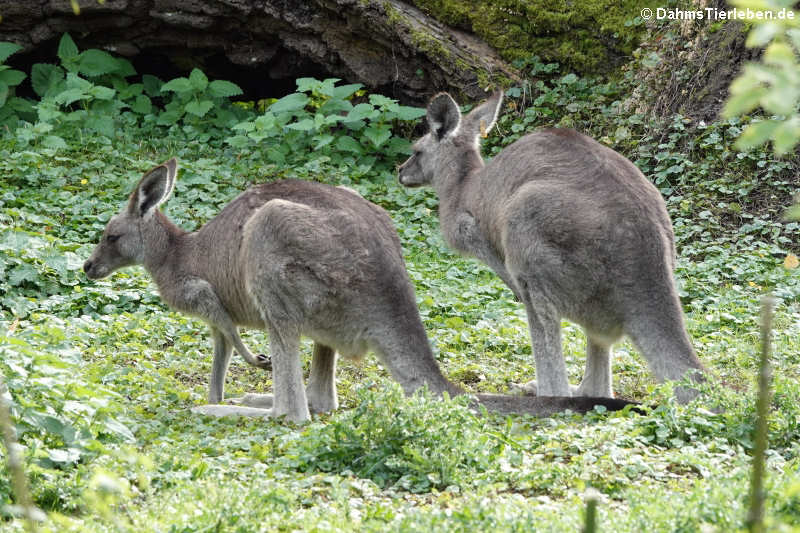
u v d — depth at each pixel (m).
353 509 8.23
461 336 15.30
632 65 24.17
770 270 18.67
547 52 25.20
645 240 11.70
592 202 11.91
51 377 9.58
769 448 9.88
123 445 9.54
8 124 24.97
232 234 12.45
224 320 12.76
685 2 23.91
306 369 14.58
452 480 8.97
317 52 25.91
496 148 24.19
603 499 8.42
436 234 20.84
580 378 14.20
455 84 25.00
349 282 11.64
